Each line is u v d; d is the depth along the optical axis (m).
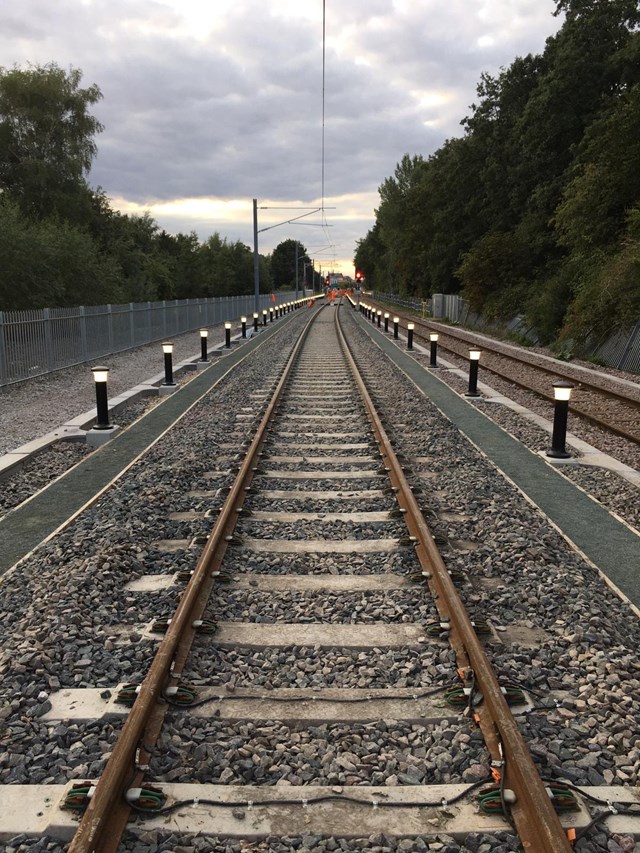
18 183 41.59
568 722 3.92
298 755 3.61
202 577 5.38
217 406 14.52
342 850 3.00
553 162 39.53
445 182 55.22
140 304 29.27
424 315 58.94
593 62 36.75
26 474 9.75
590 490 8.85
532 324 33.38
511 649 4.71
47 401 15.88
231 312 50.50
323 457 9.84
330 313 67.88
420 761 3.56
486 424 12.80
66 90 42.47
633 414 14.48
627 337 22.91
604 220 29.50
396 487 8.16
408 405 14.48
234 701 4.08
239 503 7.58
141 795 3.19
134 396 16.11
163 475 8.95
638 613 5.27
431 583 5.59
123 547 6.36
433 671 4.39
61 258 29.23
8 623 5.11
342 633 4.89
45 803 3.23
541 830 2.87
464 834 3.07
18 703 4.01
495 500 8.01
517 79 46.88
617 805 3.25
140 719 3.51
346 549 6.44
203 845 3.00
